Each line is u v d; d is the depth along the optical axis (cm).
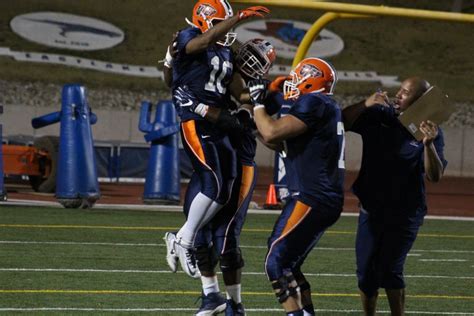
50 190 4031
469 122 7194
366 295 1634
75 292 1920
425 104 1516
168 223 3131
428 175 1570
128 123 6531
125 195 4150
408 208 1576
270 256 1455
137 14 7800
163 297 1908
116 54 7294
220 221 1661
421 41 8062
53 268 2194
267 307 1853
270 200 3728
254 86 1448
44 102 6631
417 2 8388
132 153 4991
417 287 2170
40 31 7362
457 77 7681
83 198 3403
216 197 1622
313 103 1430
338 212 1458
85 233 2806
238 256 1647
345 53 7794
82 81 6912
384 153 1568
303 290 1566
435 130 1516
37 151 4041
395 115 1559
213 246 1655
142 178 5012
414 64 7781
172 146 3659
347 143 6656
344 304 1922
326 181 1444
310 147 1442
